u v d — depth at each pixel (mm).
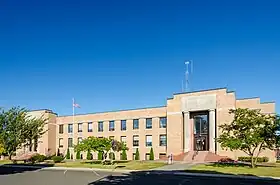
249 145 36562
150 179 26938
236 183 24391
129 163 46469
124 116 65312
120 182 24781
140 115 63469
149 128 62125
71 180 26219
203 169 35375
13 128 54250
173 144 56250
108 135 66562
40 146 70438
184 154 52875
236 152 50094
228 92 52438
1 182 25219
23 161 56031
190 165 41000
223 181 25656
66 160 59594
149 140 61812
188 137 55125
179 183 24312
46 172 34812
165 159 54594
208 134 53969
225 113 52062
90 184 23547
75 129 70750
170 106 57719
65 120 72250
